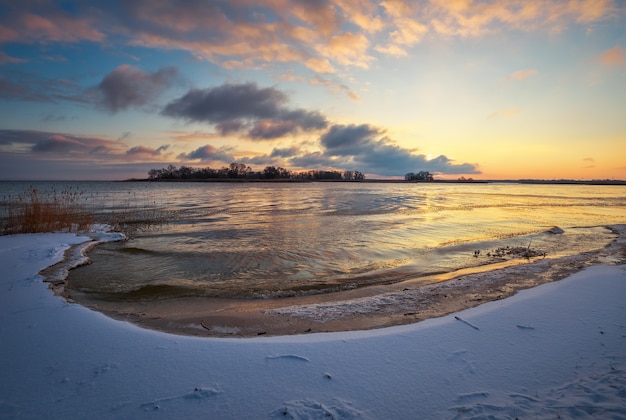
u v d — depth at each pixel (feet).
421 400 10.23
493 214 72.90
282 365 12.12
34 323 15.64
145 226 51.24
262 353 12.98
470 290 22.74
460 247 38.04
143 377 11.30
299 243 39.34
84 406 9.86
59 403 9.98
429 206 89.76
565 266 28.55
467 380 11.27
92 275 26.63
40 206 46.62
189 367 11.96
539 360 12.50
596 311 17.17
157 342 13.88
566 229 51.83
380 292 23.38
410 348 13.42
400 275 27.50
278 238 42.22
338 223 55.21
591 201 120.88
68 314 16.76
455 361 12.44
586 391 10.56
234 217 62.44
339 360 12.48
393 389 10.76
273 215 65.98
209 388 10.73
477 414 9.57
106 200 103.04
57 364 12.10
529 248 37.37
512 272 26.94
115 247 36.86
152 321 17.53
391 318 18.02
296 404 9.99
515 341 13.98
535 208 89.51
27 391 10.52
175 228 49.57
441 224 55.77
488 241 41.57
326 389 10.75
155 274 27.22
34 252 31.01
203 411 9.68
